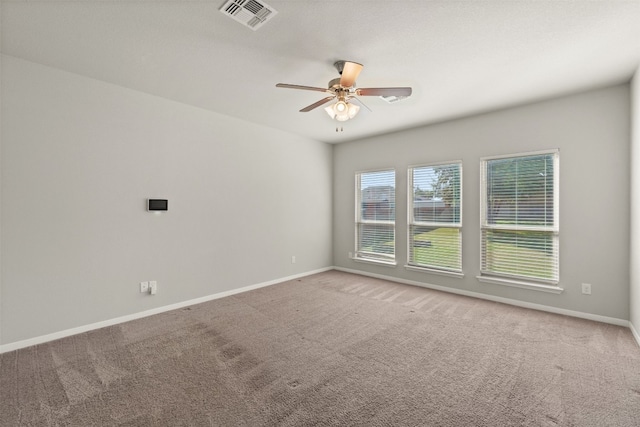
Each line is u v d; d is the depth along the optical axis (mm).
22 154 2605
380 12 1942
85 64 2688
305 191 5344
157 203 3404
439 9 1907
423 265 4637
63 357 2455
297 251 5211
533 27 2098
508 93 3295
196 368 2301
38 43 2334
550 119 3465
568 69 2730
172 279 3609
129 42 2316
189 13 1961
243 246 4371
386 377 2184
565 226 3391
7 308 2547
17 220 2588
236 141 4258
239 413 1805
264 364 2361
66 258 2846
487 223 4008
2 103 2510
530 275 3648
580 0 1820
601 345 2643
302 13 1955
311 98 3512
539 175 3576
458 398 1939
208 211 3951
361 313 3475
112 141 3121
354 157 5535
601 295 3191
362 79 2957
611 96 3104
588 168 3240
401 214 4875
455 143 4242
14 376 2182
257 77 2947
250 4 1873
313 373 2234
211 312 3514
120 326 3096
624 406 1842
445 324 3143
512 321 3209
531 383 2094
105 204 3080
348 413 1805
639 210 2645
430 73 2818
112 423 1725
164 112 3512
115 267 3158
